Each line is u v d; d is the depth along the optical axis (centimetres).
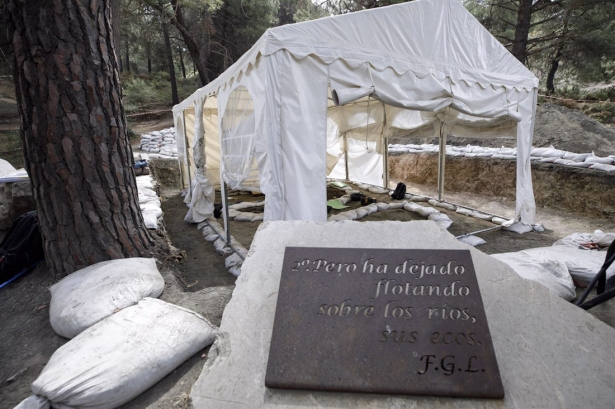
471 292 142
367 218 556
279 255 177
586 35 971
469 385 119
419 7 364
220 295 244
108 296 207
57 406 141
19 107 246
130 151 294
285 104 304
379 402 121
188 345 174
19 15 229
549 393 118
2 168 544
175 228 550
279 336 138
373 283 149
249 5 1445
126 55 2206
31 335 207
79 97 250
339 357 129
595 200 558
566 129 895
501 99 456
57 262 270
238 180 397
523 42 1032
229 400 125
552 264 273
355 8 1259
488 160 769
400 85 355
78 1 242
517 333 137
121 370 150
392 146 1094
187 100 632
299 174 312
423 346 129
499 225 516
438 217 535
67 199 258
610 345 131
